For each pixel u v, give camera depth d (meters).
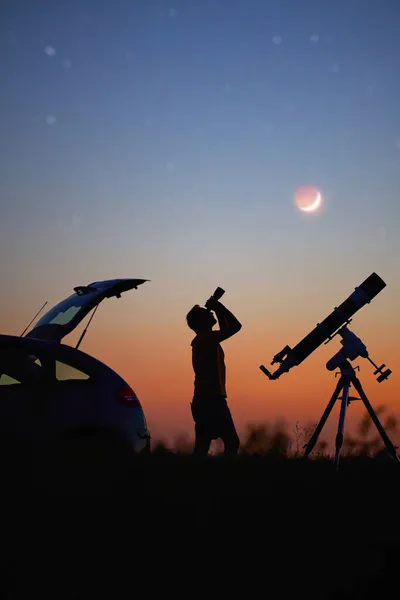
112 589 4.62
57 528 5.37
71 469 6.75
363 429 9.90
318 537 5.51
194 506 5.92
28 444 7.53
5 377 9.20
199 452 9.41
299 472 7.50
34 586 4.56
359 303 9.89
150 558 5.01
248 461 7.92
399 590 4.87
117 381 9.68
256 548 5.25
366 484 7.18
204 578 4.82
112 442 9.31
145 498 6.04
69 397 9.30
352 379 9.89
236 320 9.57
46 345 9.54
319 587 4.83
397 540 5.59
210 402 9.38
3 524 5.41
